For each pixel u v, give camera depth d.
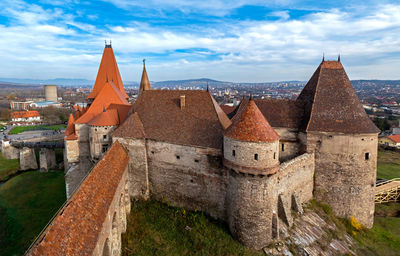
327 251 30.61
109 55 59.00
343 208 37.72
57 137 94.81
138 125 37.34
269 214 28.30
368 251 33.47
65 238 15.45
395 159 78.75
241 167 26.95
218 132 32.53
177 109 37.78
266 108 44.34
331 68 40.09
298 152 40.69
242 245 28.55
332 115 37.47
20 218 40.66
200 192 33.16
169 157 34.91
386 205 50.66
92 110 47.00
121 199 29.22
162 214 33.72
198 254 27.42
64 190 51.09
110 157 29.27
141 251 27.33
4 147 74.88
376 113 169.50
